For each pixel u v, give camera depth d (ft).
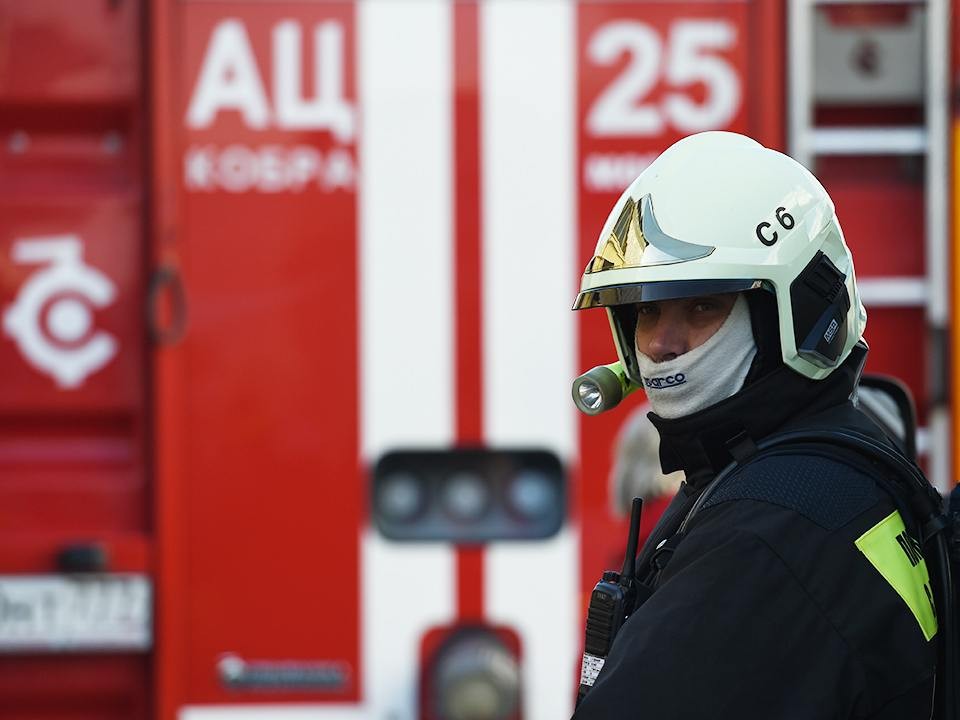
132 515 36.86
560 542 36.60
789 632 17.35
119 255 36.94
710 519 18.52
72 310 36.86
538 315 36.65
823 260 20.07
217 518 36.32
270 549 36.35
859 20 36.55
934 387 35.99
